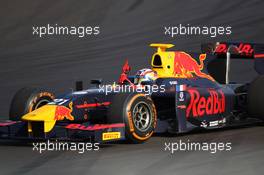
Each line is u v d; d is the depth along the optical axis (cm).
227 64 3712
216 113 3503
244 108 3725
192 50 6788
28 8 9319
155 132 3391
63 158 2644
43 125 2959
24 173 2323
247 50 3784
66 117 2975
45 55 7138
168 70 3406
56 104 3002
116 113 2959
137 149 2869
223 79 3741
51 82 5775
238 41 6962
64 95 3138
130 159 2592
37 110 2975
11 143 3130
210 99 3453
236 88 3728
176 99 3225
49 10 9200
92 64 6494
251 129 3628
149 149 2864
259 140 3136
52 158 2648
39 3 9531
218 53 3719
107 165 2459
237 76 5869
